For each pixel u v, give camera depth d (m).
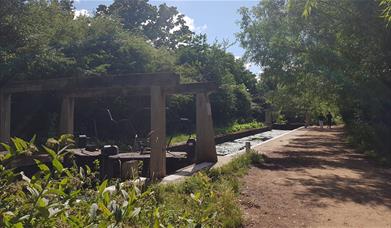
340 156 16.44
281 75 19.12
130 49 23.25
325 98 20.94
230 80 41.19
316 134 31.42
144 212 2.64
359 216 7.21
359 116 23.23
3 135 11.98
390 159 14.54
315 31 19.16
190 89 13.23
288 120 52.59
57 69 16.84
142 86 10.20
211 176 9.52
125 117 20.91
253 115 50.19
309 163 14.22
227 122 38.00
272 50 19.05
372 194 9.11
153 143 10.02
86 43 21.09
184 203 6.21
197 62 37.75
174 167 12.60
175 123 26.44
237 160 12.62
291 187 9.65
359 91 17.23
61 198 1.93
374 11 15.43
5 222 1.64
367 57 17.08
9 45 15.14
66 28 20.38
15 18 15.59
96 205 1.80
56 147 1.90
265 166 13.15
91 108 19.56
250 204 7.66
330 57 17.88
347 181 10.70
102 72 19.09
